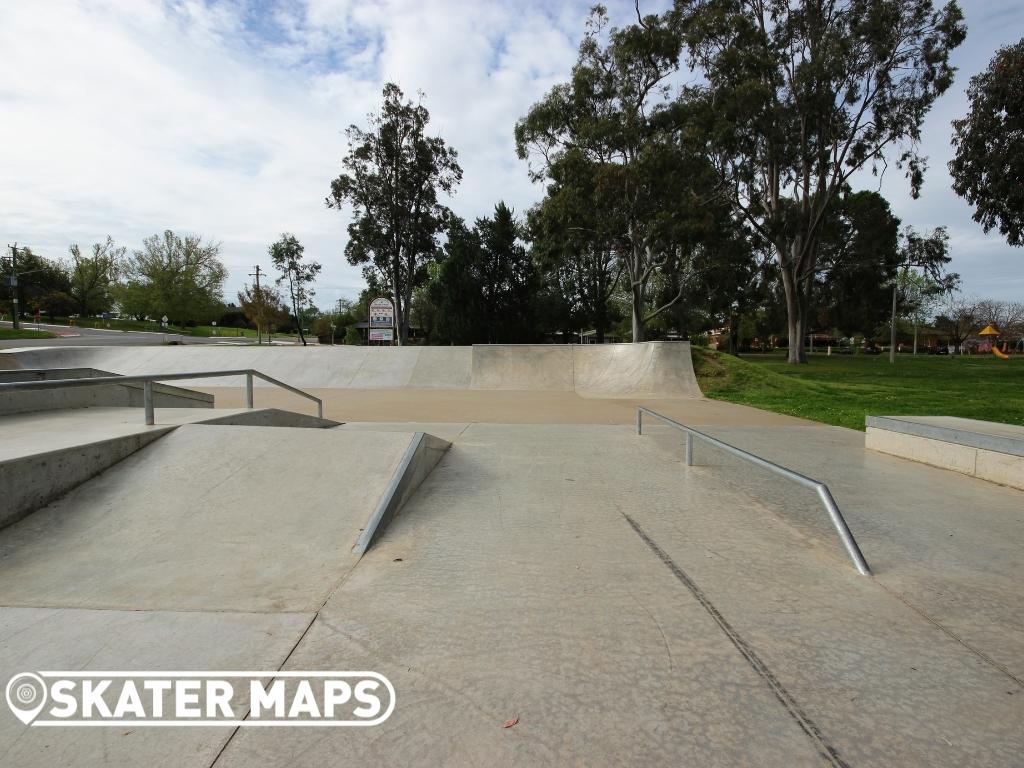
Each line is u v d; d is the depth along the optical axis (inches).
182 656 79.4
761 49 874.1
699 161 816.3
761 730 65.0
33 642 82.3
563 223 853.2
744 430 296.0
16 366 650.2
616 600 97.3
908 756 61.1
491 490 165.3
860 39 882.8
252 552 114.5
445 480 175.6
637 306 933.2
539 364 611.5
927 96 881.5
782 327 1948.8
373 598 97.0
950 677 76.3
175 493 138.0
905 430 220.8
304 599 96.4
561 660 79.0
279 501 136.4
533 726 65.4
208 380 606.2
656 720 66.6
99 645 81.7
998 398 465.1
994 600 99.6
